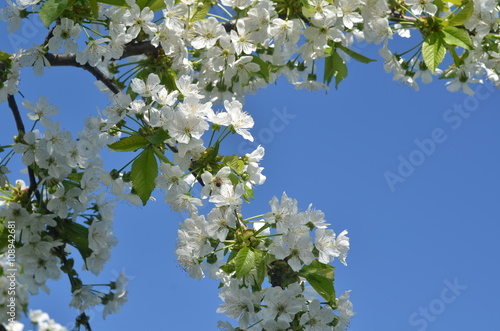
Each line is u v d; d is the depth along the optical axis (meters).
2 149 3.66
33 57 3.90
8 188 3.71
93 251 3.52
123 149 3.76
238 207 3.70
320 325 3.68
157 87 3.81
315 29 4.30
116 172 3.81
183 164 3.88
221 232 3.69
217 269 4.01
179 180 3.92
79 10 3.87
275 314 3.60
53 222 3.43
